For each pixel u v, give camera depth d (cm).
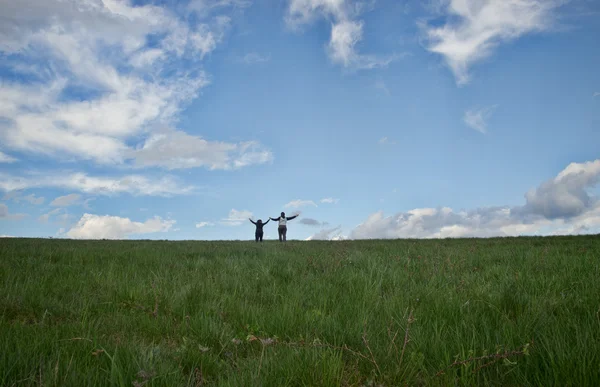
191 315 500
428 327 402
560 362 282
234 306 516
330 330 407
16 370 298
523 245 1463
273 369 307
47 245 1471
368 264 854
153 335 431
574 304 468
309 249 1422
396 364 313
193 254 1192
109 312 511
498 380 293
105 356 333
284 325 432
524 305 483
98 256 1052
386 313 469
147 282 688
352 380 307
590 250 1145
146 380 268
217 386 299
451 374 299
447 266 838
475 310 470
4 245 1355
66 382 276
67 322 459
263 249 1382
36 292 569
